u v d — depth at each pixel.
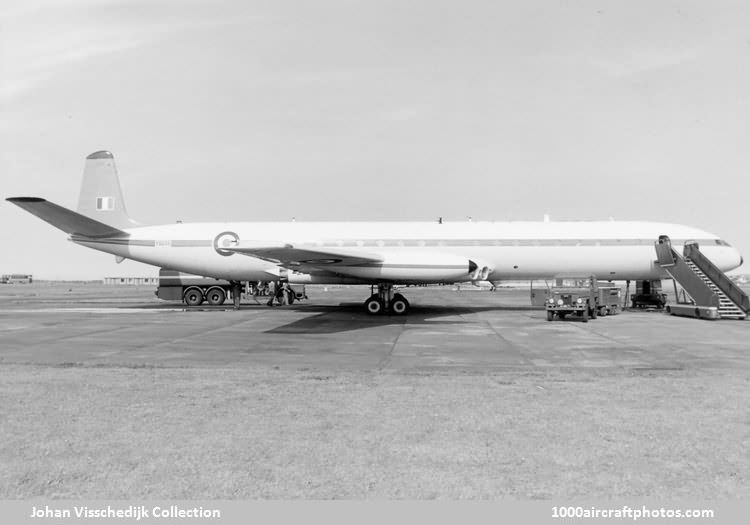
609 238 31.16
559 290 26.95
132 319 28.52
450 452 7.33
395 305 30.53
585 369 14.00
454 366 14.66
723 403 9.98
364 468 6.78
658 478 6.51
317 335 21.56
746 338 20.39
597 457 7.16
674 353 16.86
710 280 29.78
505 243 30.95
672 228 32.19
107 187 34.78
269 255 25.73
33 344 19.09
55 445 7.64
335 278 28.86
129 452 7.34
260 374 12.98
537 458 7.12
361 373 13.17
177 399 10.30
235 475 6.57
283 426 8.51
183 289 40.72
